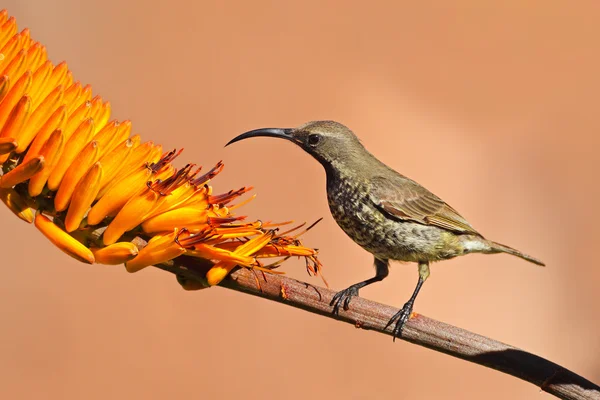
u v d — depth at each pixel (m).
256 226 5.88
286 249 6.18
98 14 18.11
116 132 5.56
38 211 5.50
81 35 17.78
